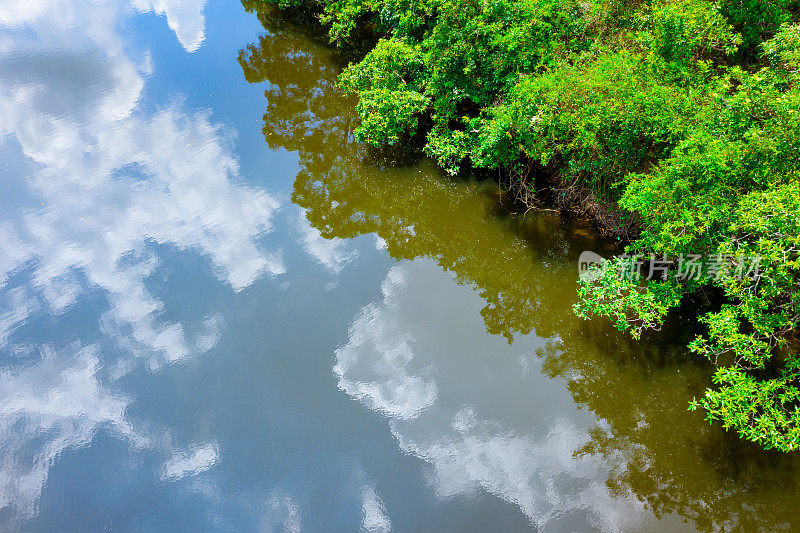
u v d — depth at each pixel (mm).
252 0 27766
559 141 12070
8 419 10258
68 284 13141
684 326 10594
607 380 10289
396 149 16750
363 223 14914
